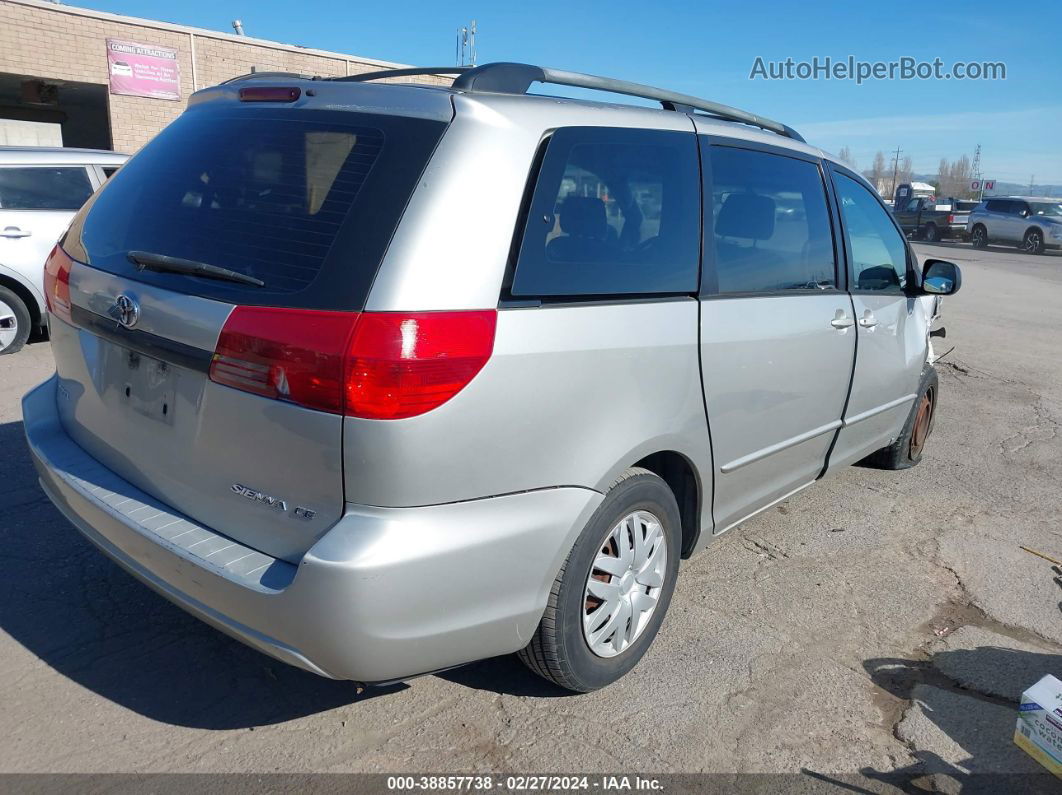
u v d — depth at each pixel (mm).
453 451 2209
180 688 2867
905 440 5301
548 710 2852
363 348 2096
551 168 2520
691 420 2973
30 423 3104
